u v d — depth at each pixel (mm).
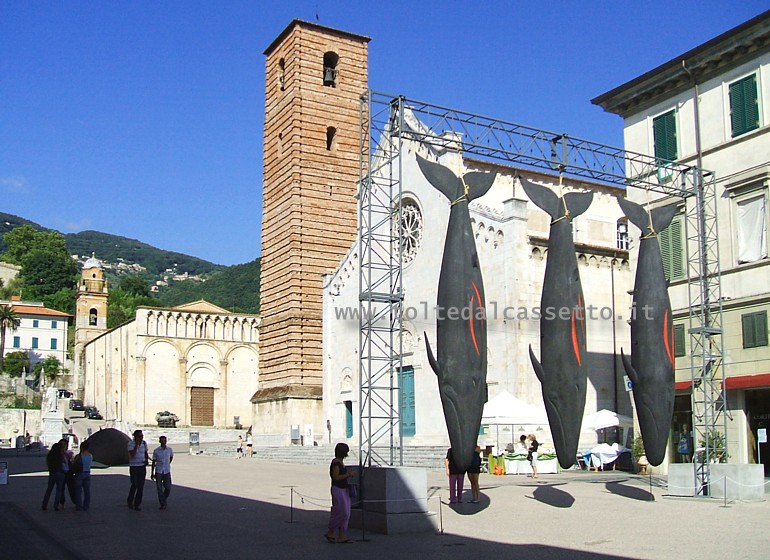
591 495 34062
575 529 25141
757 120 38438
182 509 30594
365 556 20703
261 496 35094
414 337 58281
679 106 42406
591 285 54375
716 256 39031
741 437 37688
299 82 76000
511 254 51062
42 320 155750
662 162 42406
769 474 36500
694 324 40438
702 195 37875
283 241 75375
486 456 47719
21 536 24328
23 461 65000
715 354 38875
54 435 91062
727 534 23719
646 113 44344
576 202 27844
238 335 103438
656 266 31188
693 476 33344
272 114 79625
